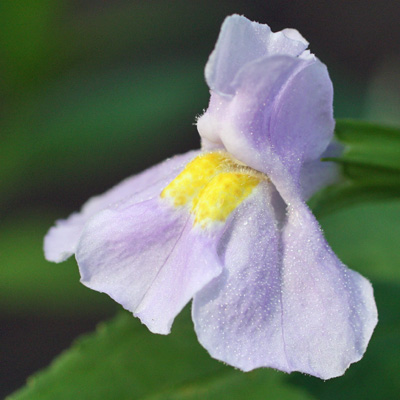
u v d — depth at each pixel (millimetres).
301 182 138
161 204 132
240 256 129
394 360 146
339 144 138
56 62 221
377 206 159
